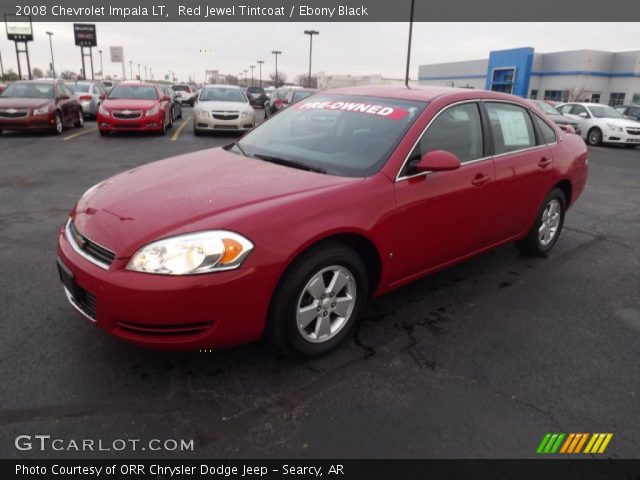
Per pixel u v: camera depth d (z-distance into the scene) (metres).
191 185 2.99
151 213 2.64
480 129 3.84
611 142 17.19
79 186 7.41
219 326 2.49
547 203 4.66
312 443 2.30
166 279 2.37
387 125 3.45
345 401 2.60
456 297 3.94
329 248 2.80
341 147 3.43
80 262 2.59
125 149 11.48
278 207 2.65
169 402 2.53
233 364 2.87
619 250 5.36
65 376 2.69
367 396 2.65
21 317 3.29
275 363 2.90
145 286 2.37
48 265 4.20
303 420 2.45
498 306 3.81
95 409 2.45
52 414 2.40
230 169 3.28
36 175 8.15
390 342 3.21
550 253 5.13
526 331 3.45
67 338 3.05
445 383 2.80
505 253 5.06
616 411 2.64
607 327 3.56
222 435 2.32
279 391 2.65
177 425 2.37
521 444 2.36
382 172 3.12
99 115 13.66
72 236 2.83
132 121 13.69
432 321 3.52
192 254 2.40
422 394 2.69
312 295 2.81
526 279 4.38
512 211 4.17
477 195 3.70
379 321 3.48
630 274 4.63
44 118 13.27
